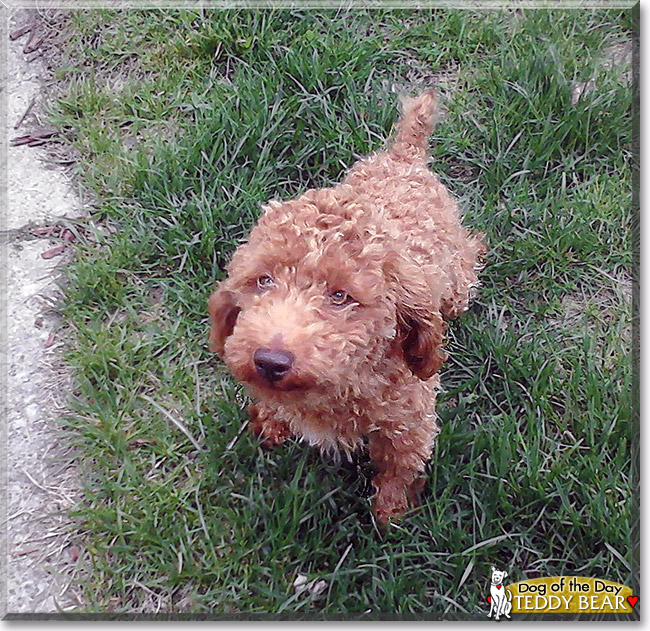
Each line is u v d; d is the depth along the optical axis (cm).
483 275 74
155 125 86
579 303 74
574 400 65
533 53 86
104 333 69
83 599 57
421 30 93
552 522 59
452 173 83
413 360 52
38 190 82
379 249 47
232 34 90
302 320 44
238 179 78
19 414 67
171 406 67
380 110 83
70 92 88
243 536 58
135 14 95
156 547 58
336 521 60
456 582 56
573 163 81
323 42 87
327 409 51
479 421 65
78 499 62
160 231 76
